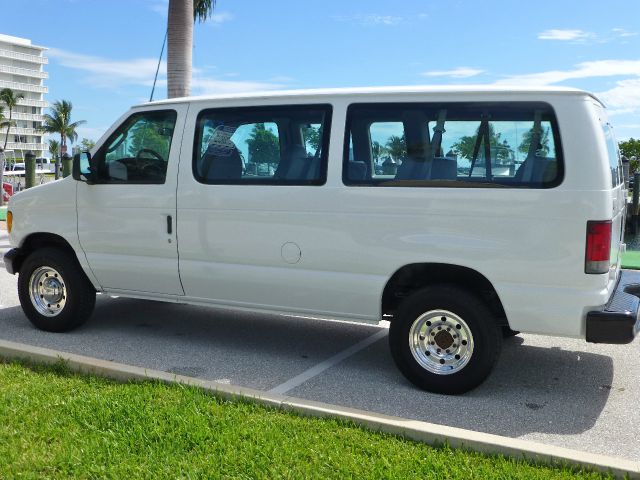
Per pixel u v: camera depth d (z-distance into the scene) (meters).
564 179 4.64
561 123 4.69
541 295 4.73
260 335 6.82
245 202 5.62
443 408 4.81
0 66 125.94
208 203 5.78
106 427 4.09
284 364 5.85
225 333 6.86
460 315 4.95
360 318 5.38
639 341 6.70
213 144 5.85
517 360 6.04
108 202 6.23
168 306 8.04
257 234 5.61
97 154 6.32
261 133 5.66
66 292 6.58
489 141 4.89
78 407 4.33
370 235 5.20
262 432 4.04
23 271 6.73
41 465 3.61
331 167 5.33
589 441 4.28
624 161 10.84
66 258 6.56
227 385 4.78
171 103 6.08
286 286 5.55
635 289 5.36
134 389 4.70
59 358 5.19
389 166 5.18
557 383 5.42
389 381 5.41
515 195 4.75
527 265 4.75
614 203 4.95
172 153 5.98
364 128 5.28
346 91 5.38
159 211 6.00
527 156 4.78
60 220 6.50
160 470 3.56
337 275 5.35
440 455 3.80
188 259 5.94
